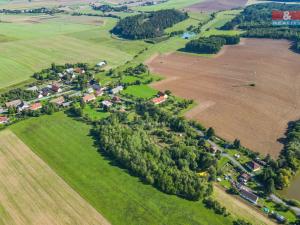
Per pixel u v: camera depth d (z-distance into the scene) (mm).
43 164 157500
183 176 142500
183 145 166375
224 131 187250
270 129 188875
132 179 146875
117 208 131000
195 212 128750
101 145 171000
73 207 131500
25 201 135000
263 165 157125
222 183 145500
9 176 149500
